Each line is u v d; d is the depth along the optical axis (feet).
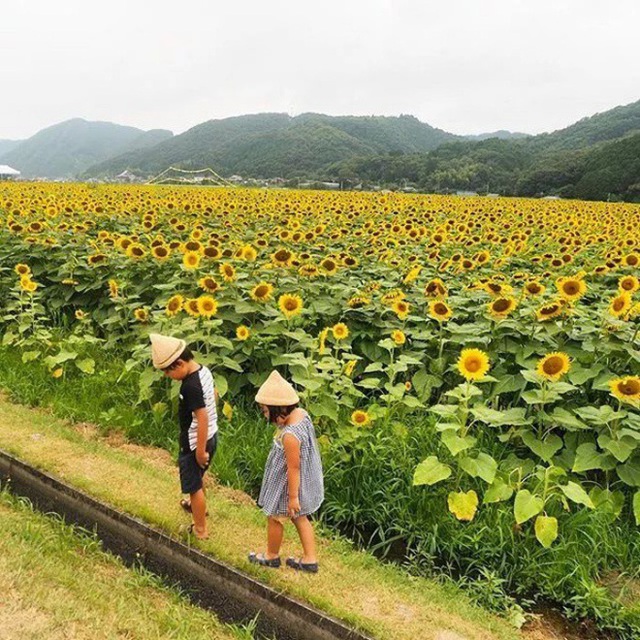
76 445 18.11
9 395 22.40
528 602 13.39
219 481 17.54
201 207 55.77
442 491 15.96
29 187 99.96
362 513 16.24
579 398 19.29
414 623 11.89
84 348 25.02
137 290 28.43
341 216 57.77
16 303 26.78
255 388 21.77
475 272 32.63
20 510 15.23
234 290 23.34
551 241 47.24
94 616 11.25
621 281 22.99
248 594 12.60
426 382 20.52
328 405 18.44
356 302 23.77
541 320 20.15
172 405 20.58
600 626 12.89
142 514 14.64
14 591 11.47
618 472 15.84
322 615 11.75
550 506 15.42
